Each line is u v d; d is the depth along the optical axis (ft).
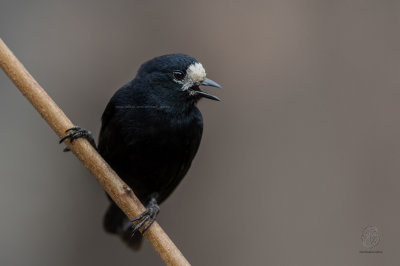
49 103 24.94
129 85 30.53
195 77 30.12
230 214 39.65
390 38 42.27
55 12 41.16
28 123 40.19
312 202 39.75
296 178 39.99
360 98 41.45
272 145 40.42
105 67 40.75
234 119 40.63
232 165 40.11
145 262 40.40
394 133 40.70
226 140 40.40
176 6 42.01
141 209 24.91
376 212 39.63
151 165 30.42
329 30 42.55
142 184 31.48
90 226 40.11
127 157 30.09
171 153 30.37
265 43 41.91
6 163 39.55
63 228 39.83
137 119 29.50
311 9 42.78
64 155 40.52
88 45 40.91
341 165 40.22
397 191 39.81
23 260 38.73
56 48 40.63
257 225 39.52
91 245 40.04
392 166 40.11
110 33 41.29
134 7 41.78
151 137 29.63
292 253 39.04
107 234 38.68
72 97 40.04
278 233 39.40
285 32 42.19
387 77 41.65
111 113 30.30
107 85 40.52
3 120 39.83
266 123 40.68
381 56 41.93
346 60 42.01
